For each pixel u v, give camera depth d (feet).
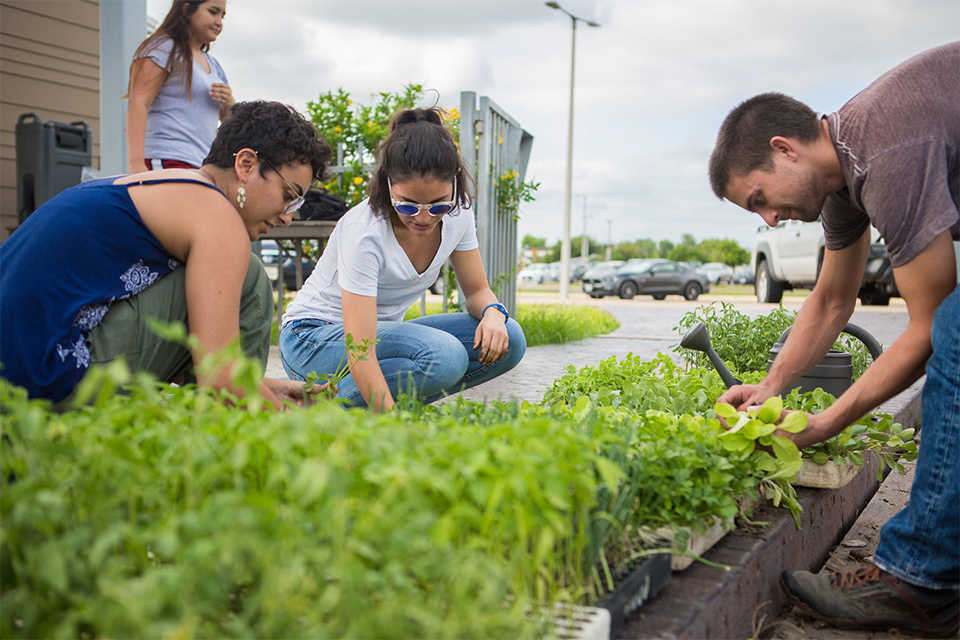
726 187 6.48
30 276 5.76
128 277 6.16
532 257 344.28
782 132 6.04
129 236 6.08
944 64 5.83
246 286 7.27
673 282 71.05
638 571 4.66
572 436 4.08
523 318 25.02
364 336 7.84
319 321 8.70
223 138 6.58
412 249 8.43
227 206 6.25
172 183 6.22
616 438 4.69
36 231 5.94
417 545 3.26
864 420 7.94
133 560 3.64
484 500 3.46
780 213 6.37
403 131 7.55
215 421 4.23
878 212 5.74
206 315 6.03
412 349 8.45
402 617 3.21
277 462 4.03
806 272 40.01
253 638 3.08
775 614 6.37
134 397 4.45
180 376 7.23
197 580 3.07
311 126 6.82
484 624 3.20
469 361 9.59
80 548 3.40
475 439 4.03
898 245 5.73
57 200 6.15
